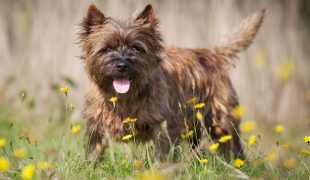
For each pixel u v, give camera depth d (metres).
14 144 10.92
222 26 16.91
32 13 16.55
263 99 17.53
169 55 10.64
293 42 18.22
